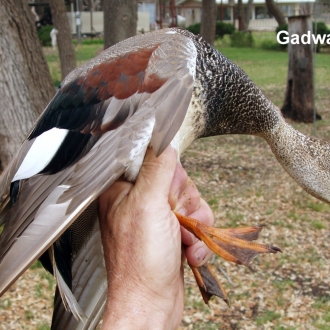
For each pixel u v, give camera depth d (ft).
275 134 2.02
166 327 1.23
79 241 1.50
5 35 4.45
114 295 1.23
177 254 1.26
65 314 1.47
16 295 3.56
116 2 5.81
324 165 2.07
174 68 1.38
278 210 5.06
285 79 12.04
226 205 5.16
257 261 4.11
